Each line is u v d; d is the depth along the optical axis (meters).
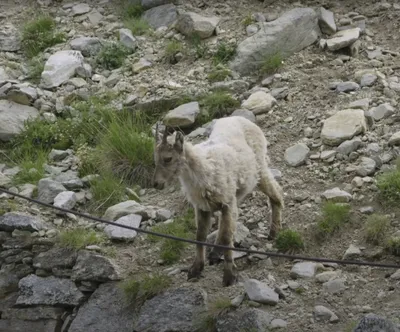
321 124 20.33
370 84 21.31
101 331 16.75
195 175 15.90
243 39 23.59
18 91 22.59
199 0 25.59
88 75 23.53
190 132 21.31
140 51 24.12
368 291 15.90
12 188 20.03
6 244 18.59
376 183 18.05
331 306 15.66
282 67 22.72
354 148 19.31
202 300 16.02
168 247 17.67
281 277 16.55
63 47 24.61
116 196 19.39
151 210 18.86
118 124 21.14
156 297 16.50
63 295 17.64
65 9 26.47
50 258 18.03
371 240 16.92
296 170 19.33
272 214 17.61
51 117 22.20
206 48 23.50
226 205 16.17
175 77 22.89
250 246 17.42
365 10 24.52
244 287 16.12
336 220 17.39
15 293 18.34
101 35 25.06
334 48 22.78
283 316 15.48
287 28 23.22
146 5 25.77
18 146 21.73
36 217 18.83
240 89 22.17
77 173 20.44
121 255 17.78
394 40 23.25
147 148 20.22
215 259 17.03
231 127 17.16
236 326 15.33
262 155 17.44
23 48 25.17
